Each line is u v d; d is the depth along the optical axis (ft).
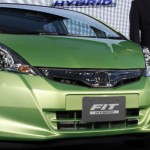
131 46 23.35
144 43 30.50
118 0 95.91
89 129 19.58
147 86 20.80
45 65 19.29
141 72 21.15
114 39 24.72
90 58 20.38
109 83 19.94
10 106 18.71
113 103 19.83
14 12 24.98
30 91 18.71
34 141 18.99
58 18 25.36
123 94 20.02
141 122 20.68
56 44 21.08
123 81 20.45
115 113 19.92
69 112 19.22
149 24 30.17
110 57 21.02
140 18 30.40
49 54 19.94
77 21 25.73
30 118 18.78
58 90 18.92
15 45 20.11
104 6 95.20
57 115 19.11
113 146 23.70
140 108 20.58
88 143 19.77
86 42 22.30
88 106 19.35
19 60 19.29
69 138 19.33
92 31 25.45
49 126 18.99
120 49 22.33
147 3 30.17
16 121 18.78
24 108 18.69
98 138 19.89
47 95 18.78
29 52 19.77
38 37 21.80
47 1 90.84
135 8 30.48
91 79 19.62
